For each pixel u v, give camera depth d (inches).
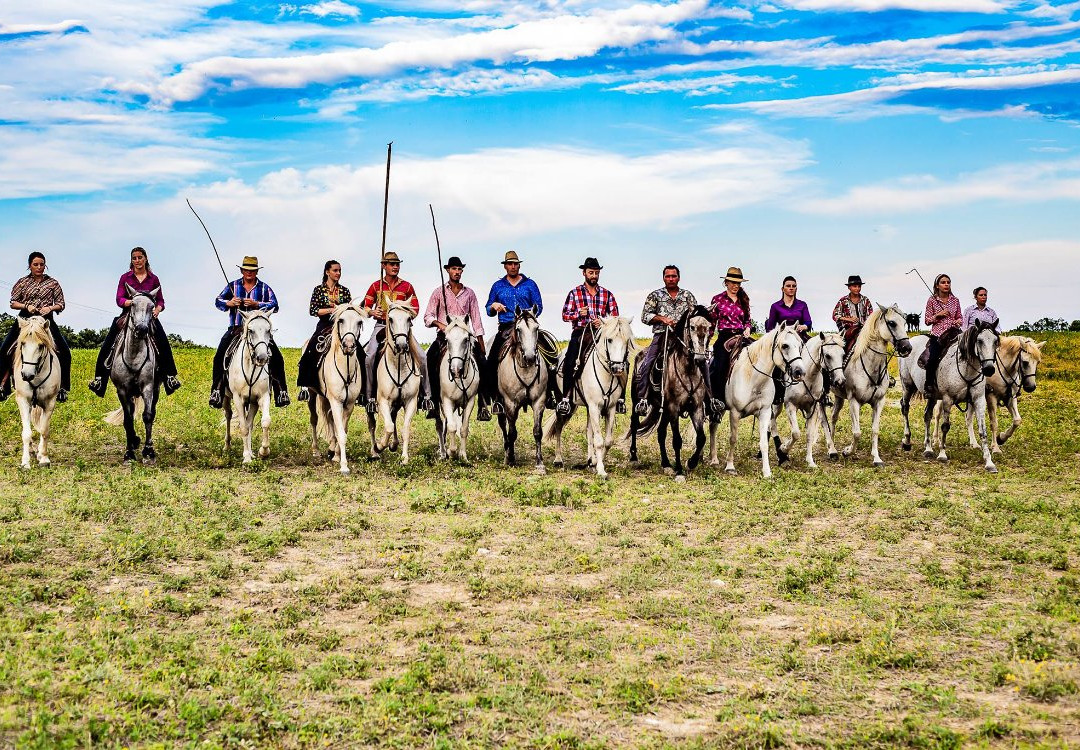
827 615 342.3
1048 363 1385.3
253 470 605.3
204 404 981.2
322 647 304.8
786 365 585.6
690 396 597.9
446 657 293.7
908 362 732.7
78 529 434.0
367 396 637.9
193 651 291.1
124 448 708.0
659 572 392.2
